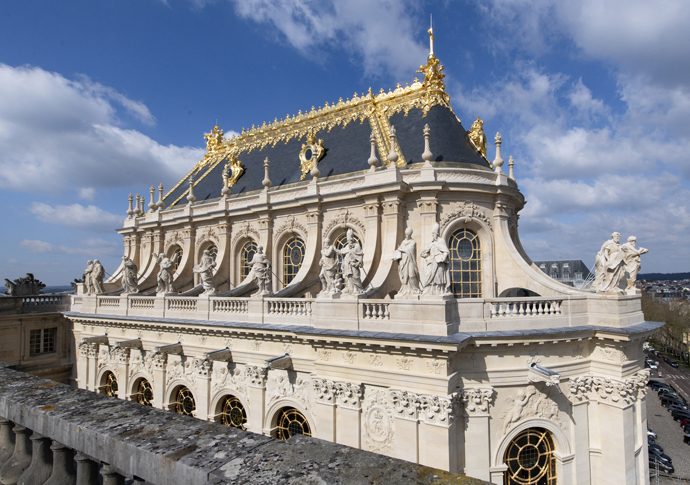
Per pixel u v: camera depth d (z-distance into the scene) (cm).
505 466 1800
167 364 2700
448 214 2544
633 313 2025
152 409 530
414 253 1889
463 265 2589
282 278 3114
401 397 1778
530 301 1923
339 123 3559
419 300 1794
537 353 1891
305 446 428
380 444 1858
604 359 1964
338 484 357
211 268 2631
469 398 1781
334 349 1995
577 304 1997
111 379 3098
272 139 4012
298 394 2156
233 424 2434
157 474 401
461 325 1814
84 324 3266
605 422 1945
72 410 524
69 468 527
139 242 4128
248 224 3291
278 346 2233
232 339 2397
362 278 2405
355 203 2725
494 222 2616
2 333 3117
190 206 3666
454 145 2795
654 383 7506
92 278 3281
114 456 440
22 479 534
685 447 4934
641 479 1981
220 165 4272
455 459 1733
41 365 3278
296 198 2936
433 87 3161
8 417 566
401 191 2505
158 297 2773
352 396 1925
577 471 1931
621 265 2005
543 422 1888
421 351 1742
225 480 358
